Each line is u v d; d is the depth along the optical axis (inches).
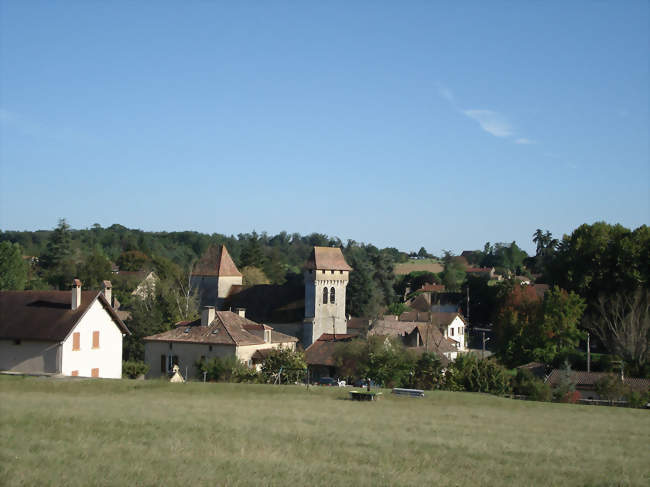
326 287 3344.0
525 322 3120.1
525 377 2191.2
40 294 2090.3
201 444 872.9
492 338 4384.8
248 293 3619.6
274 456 819.4
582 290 3289.9
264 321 3472.0
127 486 647.1
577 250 3383.4
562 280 3400.6
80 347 2005.4
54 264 5428.2
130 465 730.2
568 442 1075.9
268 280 5182.1
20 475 669.9
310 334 3294.8
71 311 2001.7
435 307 5103.3
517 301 3437.5
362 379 2300.7
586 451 991.0
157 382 1747.0
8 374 1860.2
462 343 4128.9
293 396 1656.0
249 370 2170.3
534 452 946.7
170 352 2469.2
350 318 3708.2
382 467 793.6
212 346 2405.3
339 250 3432.6
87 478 669.3
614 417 1528.1
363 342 2524.6
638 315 2751.0
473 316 4859.7
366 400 1620.3
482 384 2155.5
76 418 1023.0
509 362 3129.9
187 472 708.0
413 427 1154.7
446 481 740.7
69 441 851.4
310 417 1214.3
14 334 1958.7
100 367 2087.8
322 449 888.9
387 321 3617.1
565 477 791.7
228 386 1754.4
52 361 1940.2
